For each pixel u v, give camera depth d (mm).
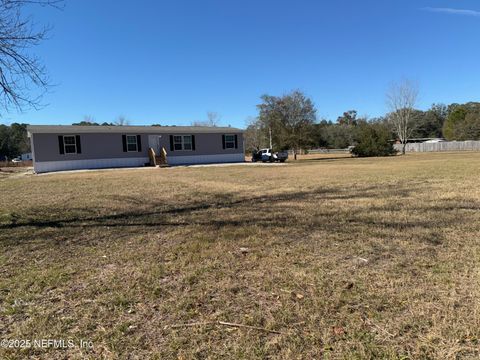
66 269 3793
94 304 2938
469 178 11203
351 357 2125
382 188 9555
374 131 42531
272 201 7953
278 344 2291
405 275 3338
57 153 24891
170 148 29312
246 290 3123
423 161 23875
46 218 6605
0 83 5766
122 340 2389
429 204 6824
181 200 8609
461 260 3678
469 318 2510
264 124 42812
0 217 6703
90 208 7656
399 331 2391
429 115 86438
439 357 2105
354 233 4875
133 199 8930
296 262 3789
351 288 3090
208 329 2498
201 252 4230
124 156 27344
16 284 3404
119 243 4785
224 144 31609
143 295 3082
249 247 4379
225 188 10922
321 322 2537
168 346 2305
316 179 12922
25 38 5711
